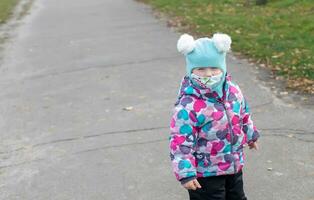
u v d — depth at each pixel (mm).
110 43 11258
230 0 14797
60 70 9273
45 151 5719
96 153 5516
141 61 9297
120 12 15875
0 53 11445
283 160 5008
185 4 15336
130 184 4781
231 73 7887
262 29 10641
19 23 15828
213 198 3430
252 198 4379
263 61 8344
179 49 3297
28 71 9492
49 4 20219
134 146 5605
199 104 3279
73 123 6488
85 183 4887
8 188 4945
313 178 4637
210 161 3354
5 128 6535
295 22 10797
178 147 3273
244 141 3482
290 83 7148
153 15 14531
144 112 6637
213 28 11398
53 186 4895
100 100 7277
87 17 15602
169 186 4684
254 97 6758
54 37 12781
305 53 8422
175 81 7879
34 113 7016
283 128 5738
